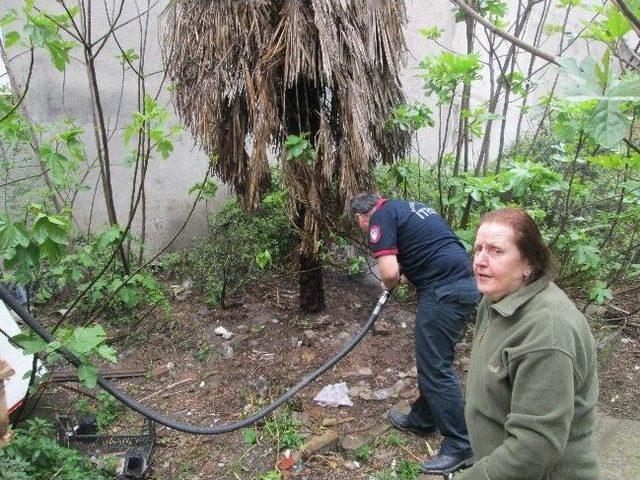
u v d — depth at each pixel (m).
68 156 4.29
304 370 3.43
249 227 4.55
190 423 3.02
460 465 2.54
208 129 3.17
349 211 3.23
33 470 2.43
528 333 1.37
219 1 2.98
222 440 2.88
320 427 2.94
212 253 4.56
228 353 3.64
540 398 1.31
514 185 2.89
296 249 3.98
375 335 3.82
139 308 4.11
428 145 6.48
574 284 3.75
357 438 2.85
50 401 3.21
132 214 3.21
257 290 4.46
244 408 3.13
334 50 2.87
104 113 4.48
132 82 4.54
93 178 4.53
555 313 1.36
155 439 2.88
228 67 3.07
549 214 3.80
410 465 2.66
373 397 3.17
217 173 3.62
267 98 3.01
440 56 3.25
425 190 4.19
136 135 4.62
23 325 3.57
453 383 2.55
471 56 3.06
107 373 3.46
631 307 4.09
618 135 0.90
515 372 1.39
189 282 4.54
